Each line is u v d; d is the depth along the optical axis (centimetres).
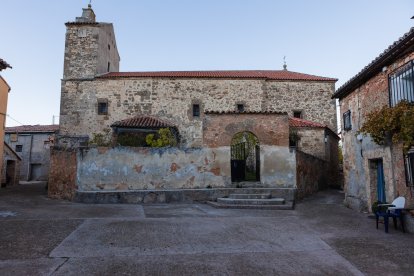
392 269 502
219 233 723
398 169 830
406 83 779
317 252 591
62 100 2070
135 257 547
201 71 2331
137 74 2122
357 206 1052
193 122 2047
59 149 1384
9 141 3056
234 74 2181
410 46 750
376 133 856
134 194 1223
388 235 719
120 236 678
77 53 2138
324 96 2212
